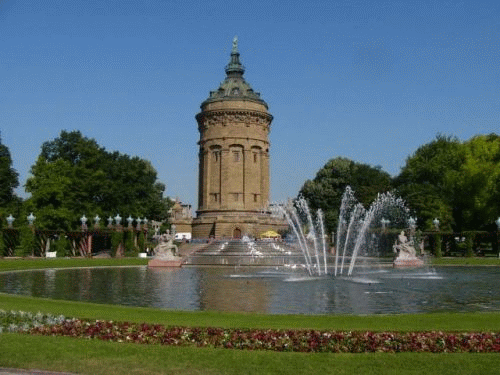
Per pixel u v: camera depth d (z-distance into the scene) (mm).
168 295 25234
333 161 98312
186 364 11023
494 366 10836
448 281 32594
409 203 80000
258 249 72812
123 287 29047
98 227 67250
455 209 76750
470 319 16172
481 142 73250
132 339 13344
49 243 65125
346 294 25375
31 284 30781
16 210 76125
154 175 103375
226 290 27375
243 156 95312
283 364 11055
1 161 76500
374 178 95250
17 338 13234
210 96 100375
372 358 11523
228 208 93312
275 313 19312
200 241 86312
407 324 15328
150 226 97875
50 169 73250
